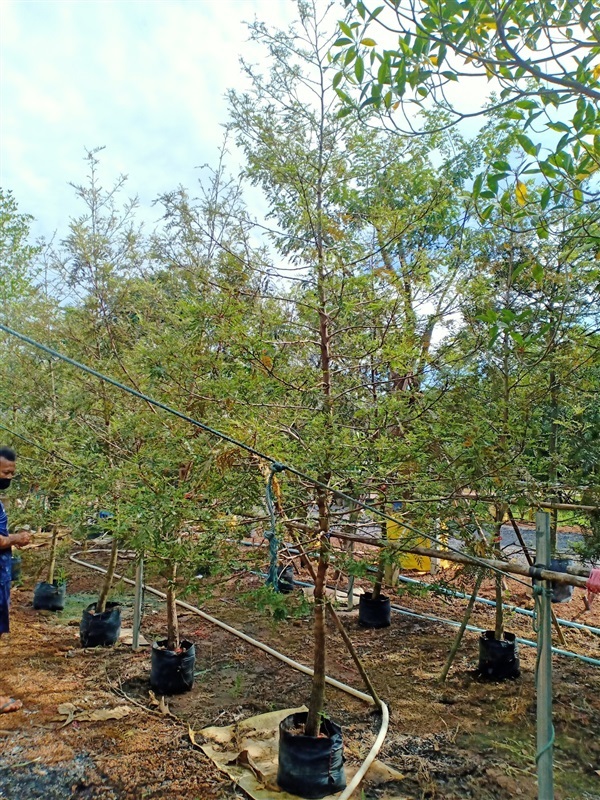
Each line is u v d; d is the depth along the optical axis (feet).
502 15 6.57
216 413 10.87
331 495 10.50
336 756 10.53
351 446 9.62
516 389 13.76
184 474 12.79
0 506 14.44
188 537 10.23
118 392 16.21
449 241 13.69
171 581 11.14
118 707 13.66
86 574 26.43
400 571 22.57
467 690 15.01
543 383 13.99
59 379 18.49
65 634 18.78
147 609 21.67
